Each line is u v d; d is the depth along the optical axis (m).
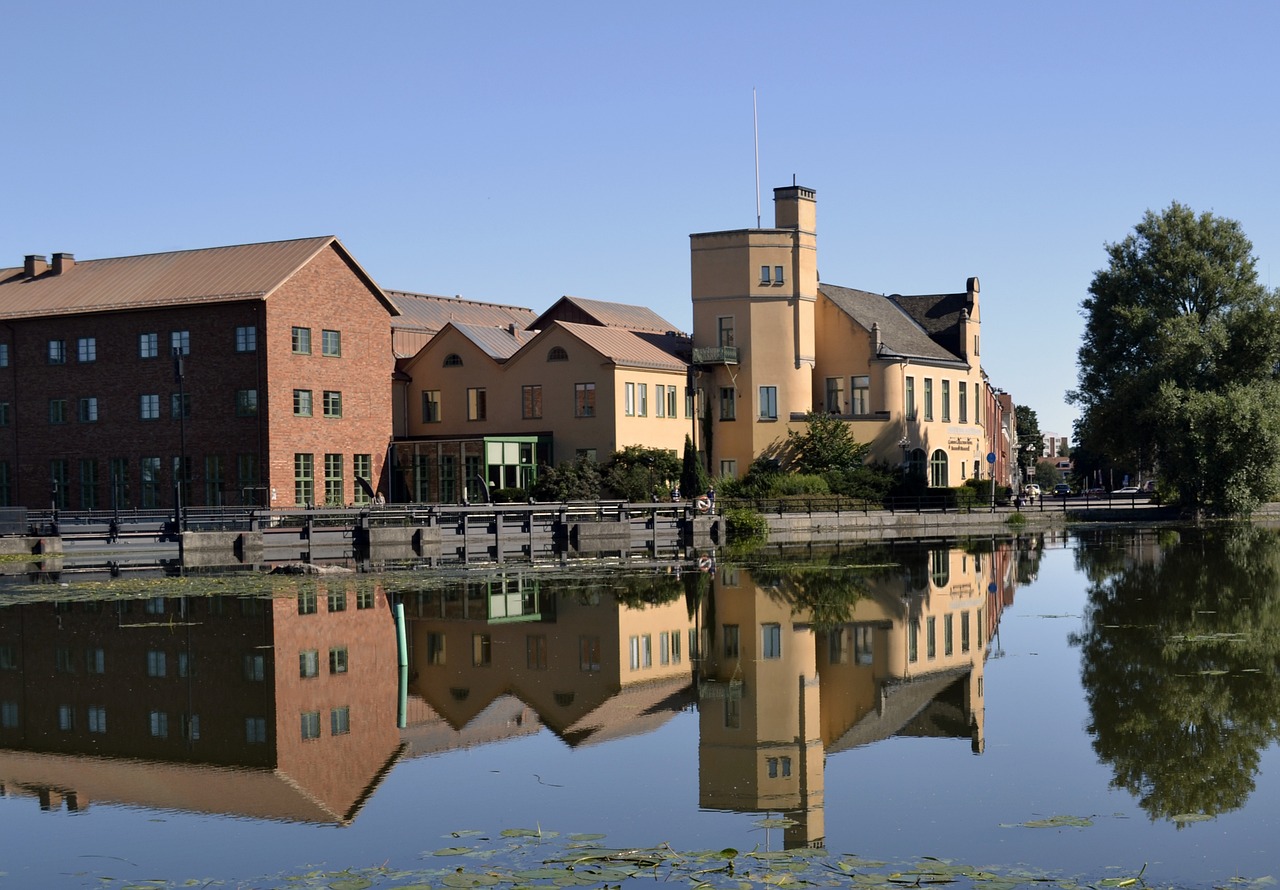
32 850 16.25
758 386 90.25
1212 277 86.25
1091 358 89.50
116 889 14.70
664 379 86.19
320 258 75.19
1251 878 14.34
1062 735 21.25
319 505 74.69
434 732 22.44
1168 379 82.88
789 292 90.44
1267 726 21.64
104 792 18.86
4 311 79.50
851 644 31.36
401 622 27.58
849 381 92.50
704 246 91.19
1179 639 30.48
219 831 16.91
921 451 94.44
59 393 78.19
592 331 84.81
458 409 85.62
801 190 91.06
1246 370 85.50
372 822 17.17
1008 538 70.06
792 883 14.20
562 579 47.06
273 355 72.06
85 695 25.53
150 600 40.28
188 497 74.00
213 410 73.38
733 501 78.06
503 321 105.19
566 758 20.59
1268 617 34.06
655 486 77.94
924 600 39.53
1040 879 14.34
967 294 104.81
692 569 51.28
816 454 87.75
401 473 80.12
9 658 29.58
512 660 29.38
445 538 63.22
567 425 82.25
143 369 75.50
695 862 15.01
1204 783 18.28
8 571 51.00
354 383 77.31
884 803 17.67
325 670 28.08
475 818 17.28
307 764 20.33
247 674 27.62
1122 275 88.75
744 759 20.41
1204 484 81.25
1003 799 17.73
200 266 77.56
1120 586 42.25
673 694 25.55
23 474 79.25
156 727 22.88
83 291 79.06
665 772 19.64
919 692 25.25
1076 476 175.75
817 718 23.28
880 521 80.69
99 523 70.00
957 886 14.11
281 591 42.84
